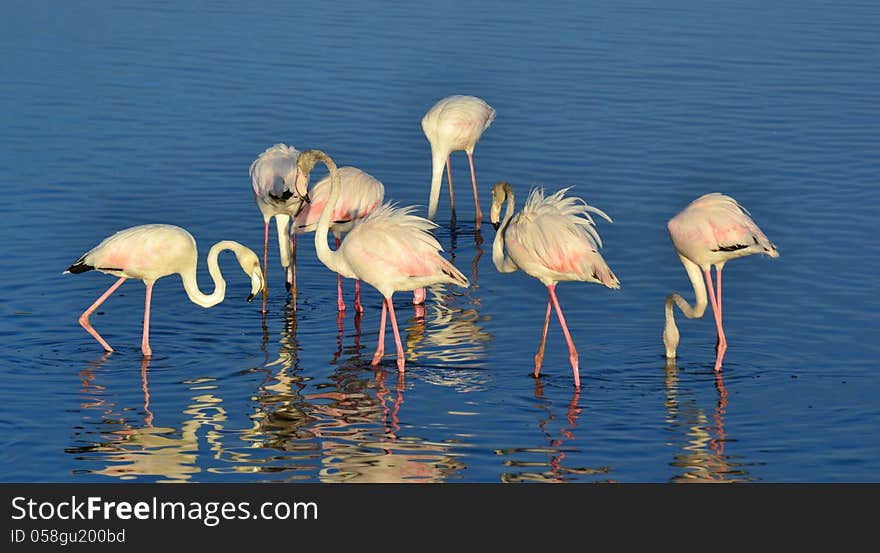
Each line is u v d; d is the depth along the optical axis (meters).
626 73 27.14
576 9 32.75
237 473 11.84
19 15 30.80
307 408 13.31
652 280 17.11
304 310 16.53
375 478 11.75
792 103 25.27
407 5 32.72
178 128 23.27
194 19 30.75
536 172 21.67
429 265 14.30
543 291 17.05
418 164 22.30
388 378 14.16
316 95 25.27
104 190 20.20
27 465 11.93
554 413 13.12
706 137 23.22
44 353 14.63
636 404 13.34
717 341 15.09
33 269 17.11
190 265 15.15
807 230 18.72
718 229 14.01
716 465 11.93
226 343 15.24
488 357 14.77
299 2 32.72
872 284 16.67
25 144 22.11
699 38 30.03
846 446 12.29
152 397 13.53
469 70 27.02
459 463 12.03
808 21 31.86
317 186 16.86
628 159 22.09
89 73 26.25
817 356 14.54
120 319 15.86
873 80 26.86
